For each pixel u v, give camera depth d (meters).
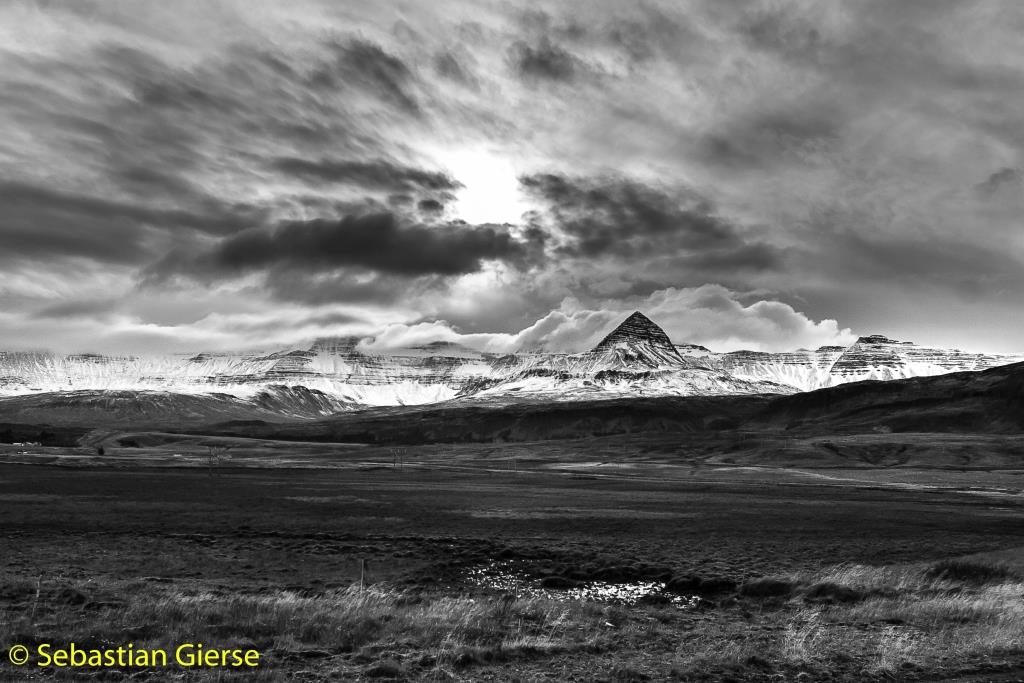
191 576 41.03
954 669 20.67
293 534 63.97
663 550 56.41
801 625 26.98
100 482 130.88
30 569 39.59
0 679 17.66
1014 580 41.22
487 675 19.28
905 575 41.59
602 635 24.08
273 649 21.05
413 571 45.12
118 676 18.20
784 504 108.12
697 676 19.75
